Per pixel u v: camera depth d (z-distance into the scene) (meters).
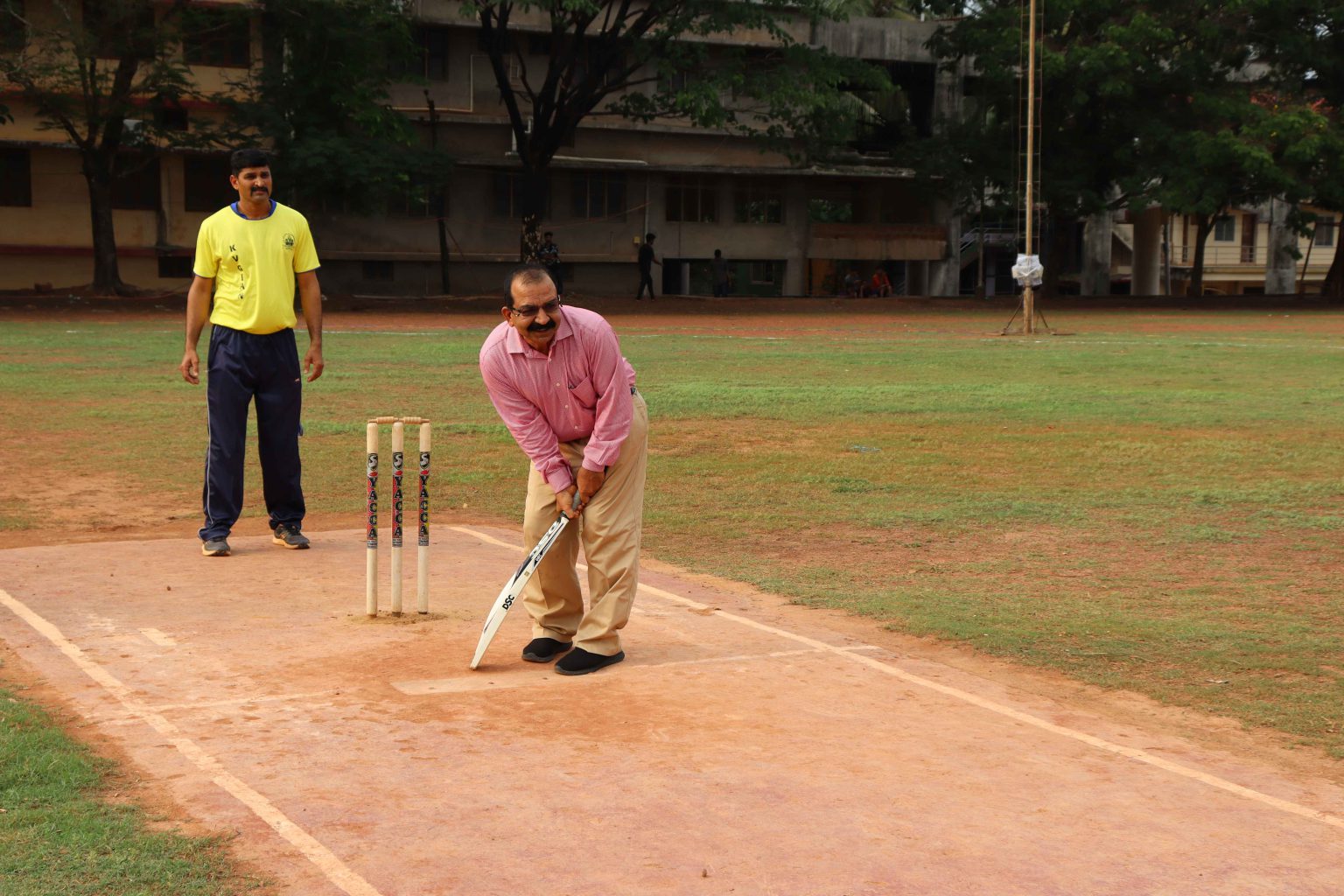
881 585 7.21
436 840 3.70
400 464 6.15
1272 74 49.12
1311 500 9.91
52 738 4.39
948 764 4.39
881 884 3.48
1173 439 13.19
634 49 41.28
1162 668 5.67
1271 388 18.28
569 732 4.63
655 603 6.68
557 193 49.09
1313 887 3.54
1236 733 4.87
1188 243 65.12
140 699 4.91
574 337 5.16
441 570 7.35
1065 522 9.12
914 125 53.66
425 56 45.66
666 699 5.04
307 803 3.95
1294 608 6.77
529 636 5.96
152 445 12.21
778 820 3.88
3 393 16.08
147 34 35.41
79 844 3.61
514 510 9.49
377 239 46.12
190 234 42.50
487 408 15.42
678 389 17.62
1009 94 47.75
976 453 12.27
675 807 3.97
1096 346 26.50
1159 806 4.08
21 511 9.12
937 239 54.69
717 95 39.34
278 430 7.76
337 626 6.03
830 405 15.96
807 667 5.53
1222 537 8.59
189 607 6.33
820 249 53.38
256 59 40.88
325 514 9.23
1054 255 50.81
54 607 6.27
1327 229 68.31
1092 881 3.54
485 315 37.00
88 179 38.06
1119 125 47.19
